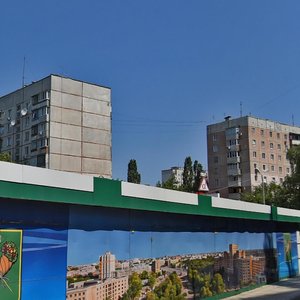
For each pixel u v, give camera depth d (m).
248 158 91.00
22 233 9.45
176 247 14.91
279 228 24.53
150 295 13.35
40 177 9.30
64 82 71.19
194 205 14.83
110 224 12.05
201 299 16.03
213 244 17.36
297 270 26.28
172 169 129.75
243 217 18.39
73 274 10.64
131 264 12.72
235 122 93.44
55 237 10.25
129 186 11.91
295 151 48.25
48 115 69.25
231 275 18.52
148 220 13.65
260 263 21.66
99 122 75.00
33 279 9.58
